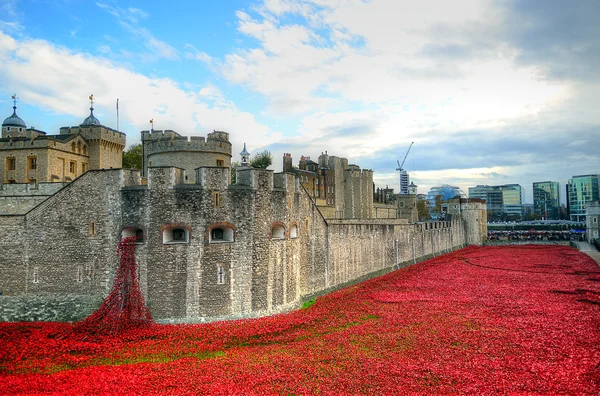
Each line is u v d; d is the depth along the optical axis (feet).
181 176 112.78
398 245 239.30
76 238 111.96
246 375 72.90
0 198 155.02
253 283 115.75
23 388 65.62
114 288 102.17
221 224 112.06
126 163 277.64
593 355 83.71
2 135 236.22
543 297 143.95
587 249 331.77
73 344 88.69
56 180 185.57
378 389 68.13
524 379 71.67
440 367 77.56
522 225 586.86
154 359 82.74
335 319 115.03
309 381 71.00
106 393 64.64
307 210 144.87
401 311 123.95
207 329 101.14
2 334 92.53
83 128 212.64
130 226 108.88
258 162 334.85
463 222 406.41
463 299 141.59
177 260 108.47
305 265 142.61
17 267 112.68
